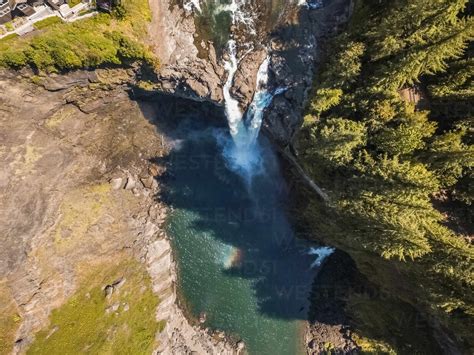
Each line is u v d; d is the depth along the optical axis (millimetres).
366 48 34375
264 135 50219
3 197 42531
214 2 41906
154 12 40719
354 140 34219
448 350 46750
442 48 29984
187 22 42344
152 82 45938
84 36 38875
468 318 38375
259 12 42250
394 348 51250
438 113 34750
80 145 49469
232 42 43812
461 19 31422
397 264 41219
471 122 32688
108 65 42750
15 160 43281
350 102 35625
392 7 32844
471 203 35938
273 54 43719
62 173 48312
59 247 48469
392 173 33688
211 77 45344
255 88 46125
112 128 51406
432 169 34094
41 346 45344
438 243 35031
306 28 41562
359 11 35844
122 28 39500
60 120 46062
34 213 45719
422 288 40312
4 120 41094
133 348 51688
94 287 50875
